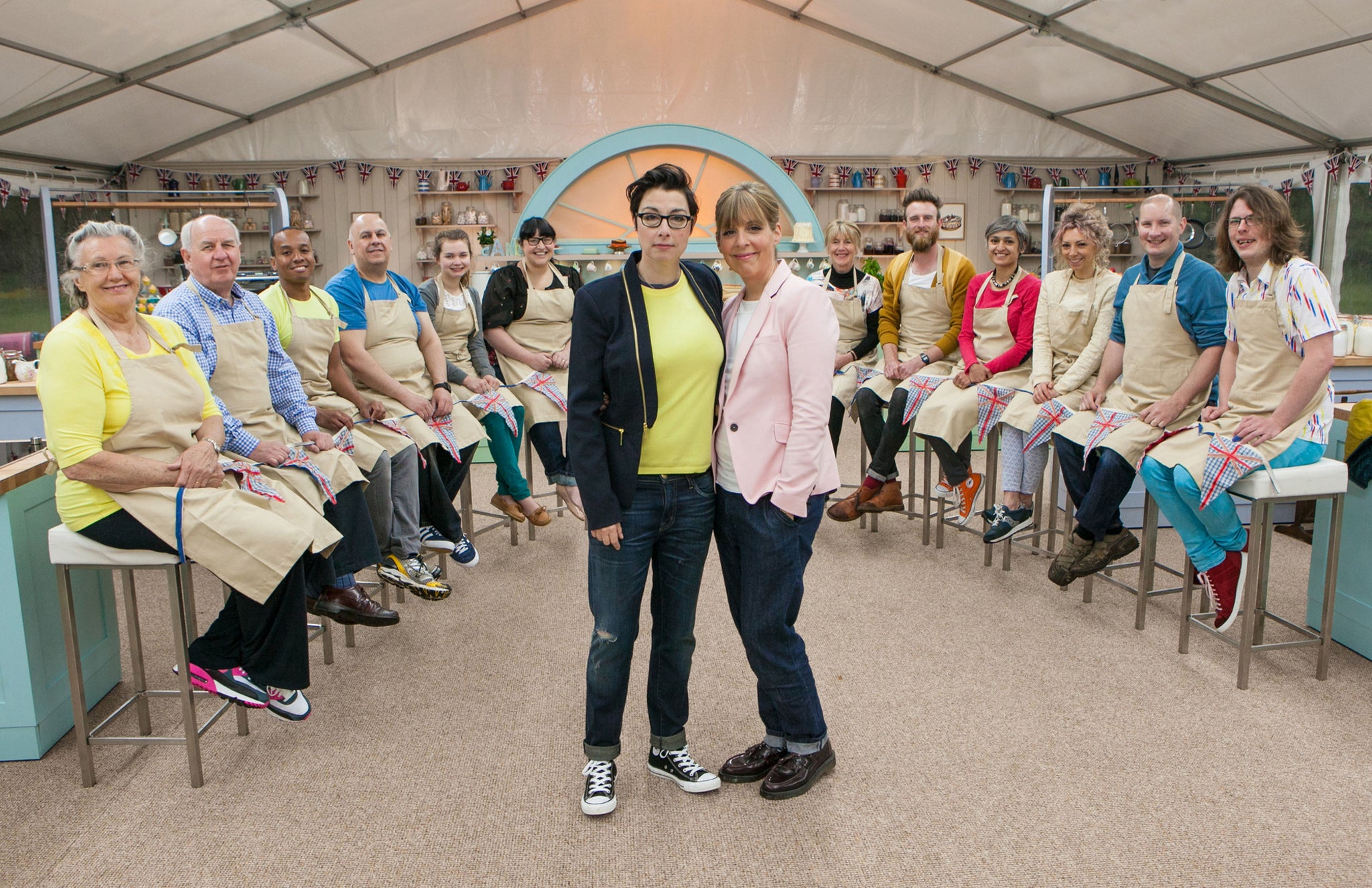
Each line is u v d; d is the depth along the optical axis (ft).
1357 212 24.23
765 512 6.75
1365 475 9.57
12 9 18.15
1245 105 24.71
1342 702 8.83
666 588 7.09
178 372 7.97
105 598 9.45
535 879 6.44
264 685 8.07
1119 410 10.76
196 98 27.30
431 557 13.75
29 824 7.17
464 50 31.42
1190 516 9.58
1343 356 14.06
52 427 7.21
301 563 7.95
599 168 27.71
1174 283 10.30
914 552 13.66
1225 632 10.57
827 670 9.66
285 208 21.89
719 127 32.24
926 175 32.81
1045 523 15.08
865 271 15.31
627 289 6.54
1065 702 8.87
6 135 23.50
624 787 7.56
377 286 12.22
